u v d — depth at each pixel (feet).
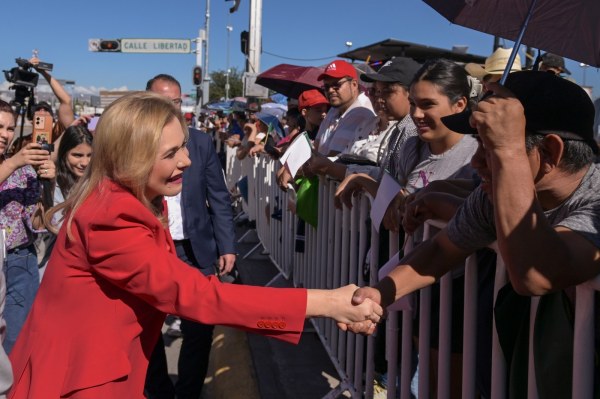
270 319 6.14
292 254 19.39
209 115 65.00
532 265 4.68
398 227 8.84
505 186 4.74
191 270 6.16
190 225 11.64
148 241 5.97
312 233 15.65
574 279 4.69
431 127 9.09
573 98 5.05
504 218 4.75
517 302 5.75
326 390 12.59
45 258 12.16
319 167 12.96
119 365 5.98
